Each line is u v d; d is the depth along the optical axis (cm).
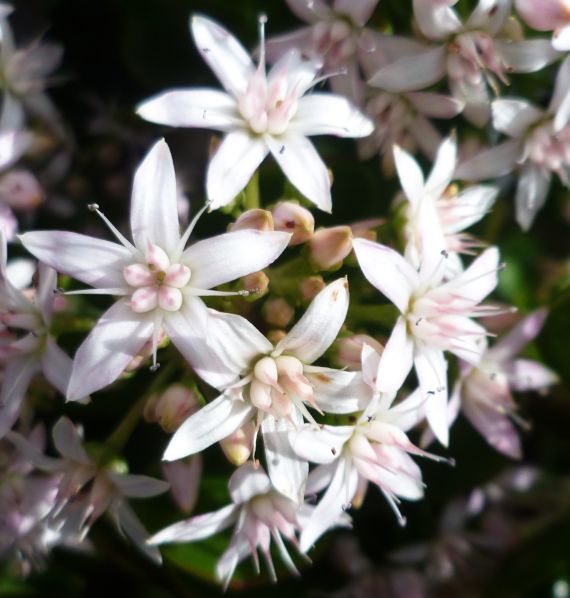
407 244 10
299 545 10
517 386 11
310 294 9
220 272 9
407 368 9
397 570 12
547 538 12
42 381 10
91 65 12
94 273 9
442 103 10
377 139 10
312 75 10
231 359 9
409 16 10
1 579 11
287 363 9
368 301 10
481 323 11
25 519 10
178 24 11
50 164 11
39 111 11
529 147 10
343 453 9
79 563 12
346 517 10
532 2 10
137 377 10
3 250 9
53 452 10
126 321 9
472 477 11
